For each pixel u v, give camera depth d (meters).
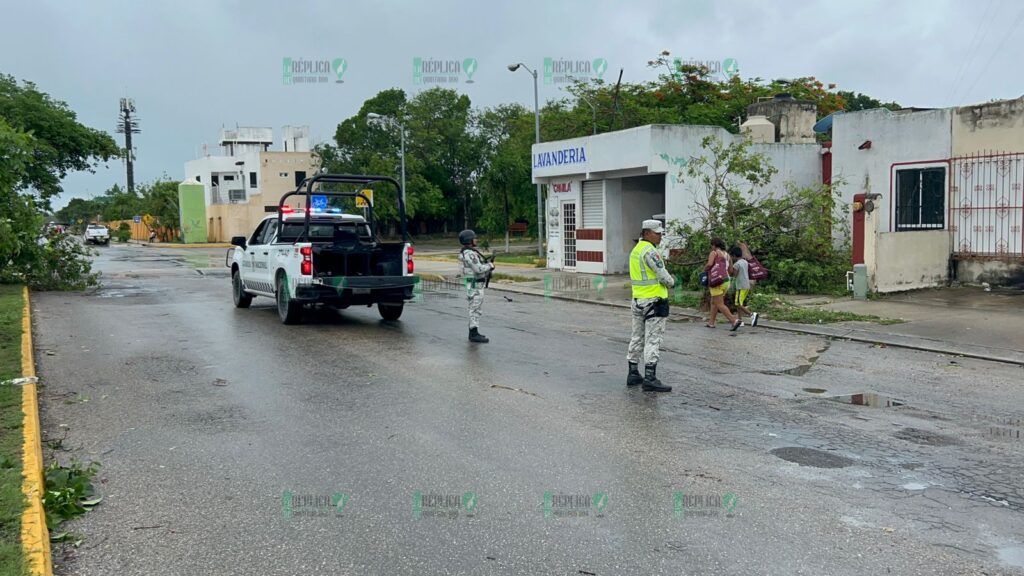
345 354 10.51
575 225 23.47
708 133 20.61
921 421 7.16
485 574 4.16
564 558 4.36
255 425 7.04
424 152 53.28
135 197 78.19
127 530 4.77
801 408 7.64
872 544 4.52
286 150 68.06
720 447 6.36
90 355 10.42
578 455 6.14
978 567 4.23
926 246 16.02
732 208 17.03
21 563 4.01
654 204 22.97
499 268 25.41
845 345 11.17
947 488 5.43
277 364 9.81
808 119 25.16
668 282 8.27
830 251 17.12
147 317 14.26
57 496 5.07
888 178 17.88
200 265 30.08
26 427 6.43
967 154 16.19
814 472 5.75
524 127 37.81
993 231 15.80
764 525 4.79
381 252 13.51
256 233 15.05
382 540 4.60
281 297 13.34
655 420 7.18
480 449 6.30
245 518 4.93
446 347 11.09
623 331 12.68
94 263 31.59
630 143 20.48
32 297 17.75
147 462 6.03
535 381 8.83
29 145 10.33
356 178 13.14
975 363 9.84
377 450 6.29
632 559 4.34
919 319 12.81
